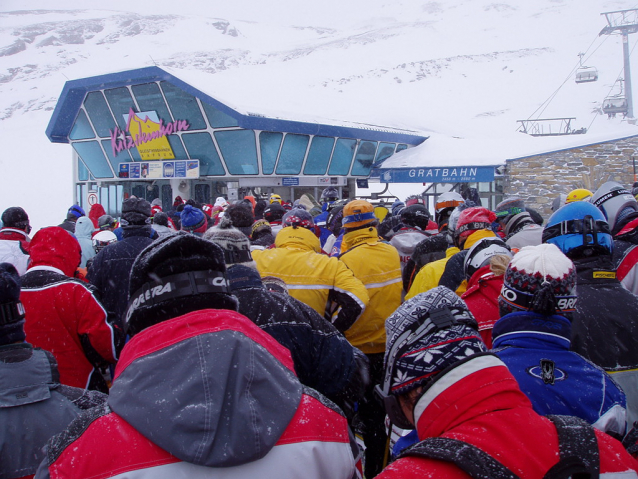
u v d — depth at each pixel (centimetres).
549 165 1897
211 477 135
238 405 139
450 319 164
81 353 342
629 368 239
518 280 209
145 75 2008
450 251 438
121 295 435
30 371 214
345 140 2300
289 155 2120
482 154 2122
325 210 858
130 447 136
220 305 162
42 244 353
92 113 2280
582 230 262
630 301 253
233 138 2003
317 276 353
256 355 151
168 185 2342
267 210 735
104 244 743
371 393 363
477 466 133
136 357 149
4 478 198
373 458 368
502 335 215
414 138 2639
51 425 208
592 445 144
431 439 146
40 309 328
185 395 137
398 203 916
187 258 160
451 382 154
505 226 584
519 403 152
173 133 2097
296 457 145
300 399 156
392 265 417
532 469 135
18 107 14625
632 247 371
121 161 2331
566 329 207
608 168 1864
